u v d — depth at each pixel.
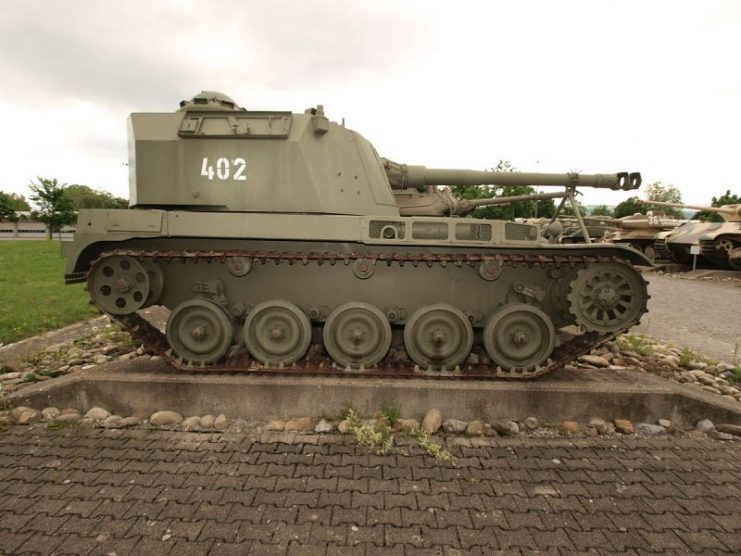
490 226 6.53
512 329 6.72
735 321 12.71
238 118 7.07
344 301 7.27
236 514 4.10
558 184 8.62
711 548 3.78
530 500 4.39
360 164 7.57
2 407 6.19
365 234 6.41
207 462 5.03
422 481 4.70
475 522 4.05
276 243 6.82
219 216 6.40
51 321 11.70
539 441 5.66
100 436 5.63
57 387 6.23
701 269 25.33
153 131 7.02
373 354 6.79
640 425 6.06
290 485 4.59
